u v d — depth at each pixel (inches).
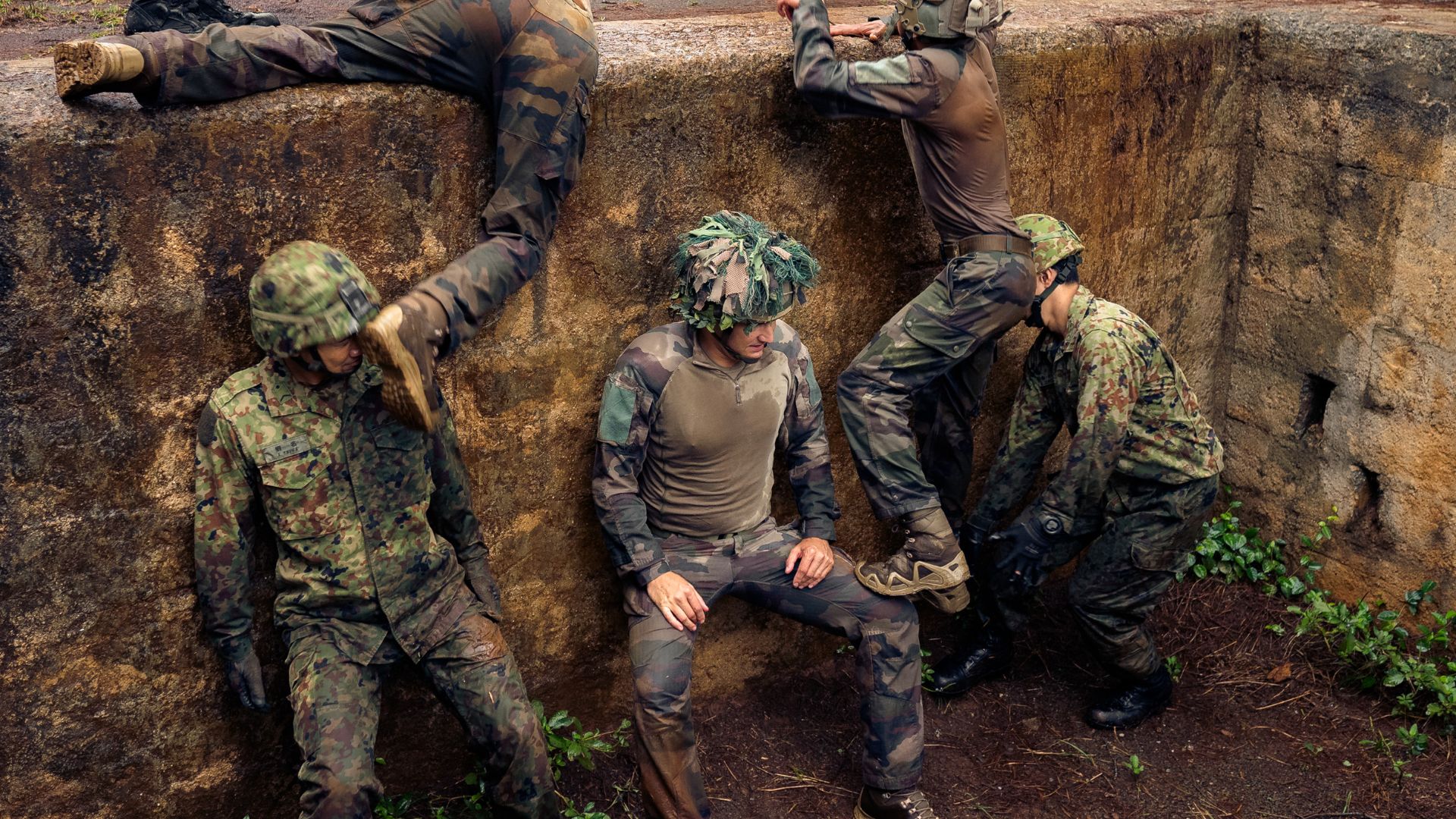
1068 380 137.2
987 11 118.8
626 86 115.7
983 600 150.9
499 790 114.1
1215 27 157.8
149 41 93.2
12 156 90.9
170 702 112.8
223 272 102.3
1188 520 138.5
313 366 99.4
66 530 102.7
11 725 105.8
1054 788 139.4
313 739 103.6
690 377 119.1
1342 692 155.8
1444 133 143.0
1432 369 150.9
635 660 120.0
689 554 125.9
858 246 137.8
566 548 131.3
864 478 130.9
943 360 128.3
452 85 106.4
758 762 140.9
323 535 105.9
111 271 97.5
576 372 124.4
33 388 97.5
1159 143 157.8
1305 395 168.6
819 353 140.4
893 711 126.4
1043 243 132.3
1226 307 176.4
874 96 117.6
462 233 112.7
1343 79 152.5
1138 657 145.1
